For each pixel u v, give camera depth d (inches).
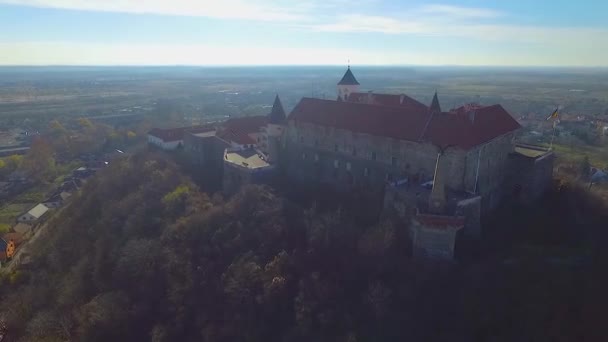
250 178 3769.7
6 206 5728.3
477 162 2861.7
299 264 2763.3
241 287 2706.7
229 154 4242.1
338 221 2957.7
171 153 4982.8
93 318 2738.7
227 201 3671.3
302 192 3631.9
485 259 2551.7
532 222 2908.5
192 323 2711.6
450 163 2824.8
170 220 3508.9
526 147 3555.6
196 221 3299.7
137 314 2810.0
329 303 2536.9
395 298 2458.2
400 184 2935.5
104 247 3476.9
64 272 3575.3
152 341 2600.9
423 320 2363.4
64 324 2883.9
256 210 3275.1
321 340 2397.9
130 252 3161.9
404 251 2721.5
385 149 3174.2
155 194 3937.0
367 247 2714.1
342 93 4613.7
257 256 2896.2
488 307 2277.3
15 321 3164.4
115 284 3073.3
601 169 5167.3
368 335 2361.0
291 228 3078.2
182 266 2999.5
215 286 2832.2
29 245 4392.2
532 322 2151.8
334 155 3545.8
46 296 3331.7
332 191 3538.4
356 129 3312.0
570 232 2738.7
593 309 2133.4
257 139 4618.6
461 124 2869.1
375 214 3061.0
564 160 5339.6
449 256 2539.4
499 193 3230.8
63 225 4244.6
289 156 3939.5
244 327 2556.6
